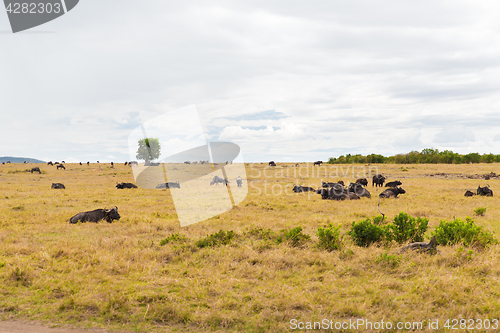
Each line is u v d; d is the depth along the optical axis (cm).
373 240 986
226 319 516
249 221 1358
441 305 571
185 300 591
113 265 753
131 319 521
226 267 767
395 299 574
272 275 719
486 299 580
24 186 3067
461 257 796
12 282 645
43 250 867
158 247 952
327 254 850
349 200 2136
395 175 4519
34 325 495
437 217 1474
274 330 486
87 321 514
